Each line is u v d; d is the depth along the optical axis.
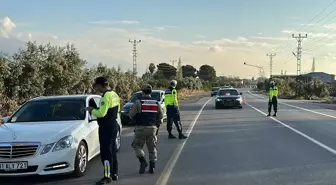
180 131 12.80
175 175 7.62
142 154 7.83
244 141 11.98
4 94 14.62
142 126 7.77
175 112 12.73
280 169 8.03
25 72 15.44
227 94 29.12
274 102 21.33
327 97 52.84
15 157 6.90
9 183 7.21
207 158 9.31
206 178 7.35
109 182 7.07
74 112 8.59
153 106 7.84
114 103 7.11
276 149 10.47
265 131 14.51
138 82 39.38
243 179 7.24
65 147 7.17
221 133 14.03
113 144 7.18
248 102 38.09
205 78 157.38
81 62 19.81
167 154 9.90
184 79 82.81
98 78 7.12
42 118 8.42
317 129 15.10
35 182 7.25
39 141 7.04
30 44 16.41
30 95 15.90
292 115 21.94
